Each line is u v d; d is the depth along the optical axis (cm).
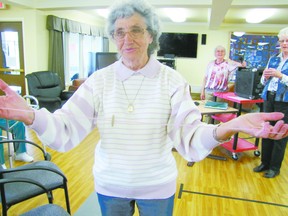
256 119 62
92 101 93
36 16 497
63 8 483
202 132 77
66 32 582
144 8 84
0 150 253
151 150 90
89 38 723
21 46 520
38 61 515
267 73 227
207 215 209
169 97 89
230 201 230
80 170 276
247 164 310
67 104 92
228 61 399
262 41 791
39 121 77
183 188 249
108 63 588
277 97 244
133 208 104
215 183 262
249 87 284
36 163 181
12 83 541
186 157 85
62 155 313
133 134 88
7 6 506
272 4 404
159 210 97
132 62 88
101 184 97
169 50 833
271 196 241
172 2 424
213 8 400
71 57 646
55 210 133
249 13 597
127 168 91
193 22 811
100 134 94
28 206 209
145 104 89
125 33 84
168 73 92
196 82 851
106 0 452
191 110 86
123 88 91
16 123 254
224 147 336
